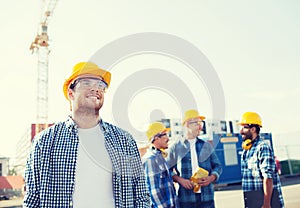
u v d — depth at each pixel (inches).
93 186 76.7
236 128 562.3
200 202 146.7
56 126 81.6
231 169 570.9
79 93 81.6
